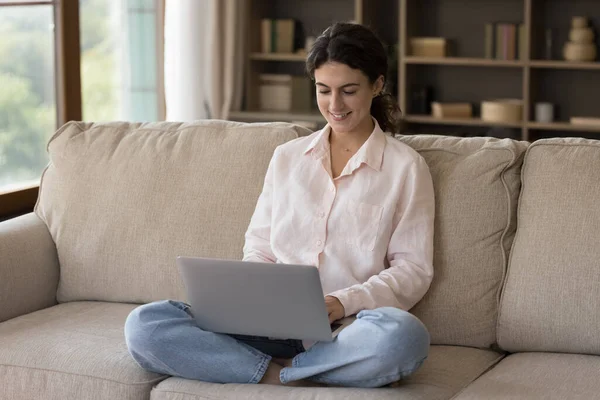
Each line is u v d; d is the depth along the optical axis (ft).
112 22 16.78
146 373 7.88
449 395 7.26
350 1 20.22
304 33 20.65
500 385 7.25
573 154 8.39
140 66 17.61
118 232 9.77
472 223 8.54
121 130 10.44
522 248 8.31
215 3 18.94
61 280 10.02
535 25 18.44
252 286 7.34
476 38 19.42
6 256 9.45
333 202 8.56
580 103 18.85
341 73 8.36
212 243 9.41
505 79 19.43
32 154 14.51
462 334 8.44
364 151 8.56
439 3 19.60
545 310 8.04
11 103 14.02
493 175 8.63
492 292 8.43
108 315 9.27
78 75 15.21
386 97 9.09
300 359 7.70
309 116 19.36
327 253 8.47
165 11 18.38
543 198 8.32
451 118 18.88
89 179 10.11
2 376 8.21
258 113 19.67
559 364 7.73
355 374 7.32
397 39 20.06
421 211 8.43
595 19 18.56
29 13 14.28
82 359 8.05
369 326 7.33
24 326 8.97
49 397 8.01
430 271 8.36
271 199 8.91
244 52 20.04
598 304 7.86
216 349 7.75
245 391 7.38
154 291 9.58
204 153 9.80
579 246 8.02
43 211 10.27
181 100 19.22
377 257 8.40
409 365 7.23
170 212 9.64
